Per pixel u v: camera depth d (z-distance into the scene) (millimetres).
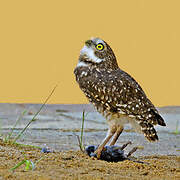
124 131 15422
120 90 9781
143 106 9617
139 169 8203
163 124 9773
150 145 12461
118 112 9773
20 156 8367
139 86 10258
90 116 20375
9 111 20484
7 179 6352
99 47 10531
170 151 11461
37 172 6883
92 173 7250
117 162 9031
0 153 8562
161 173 7949
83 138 13289
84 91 10445
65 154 9086
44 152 9469
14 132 13516
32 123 16578
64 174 6902
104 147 9539
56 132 14266
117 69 10742
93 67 10492
